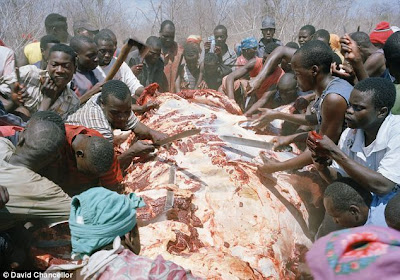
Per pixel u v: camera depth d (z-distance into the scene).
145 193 3.58
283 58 5.71
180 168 3.95
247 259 3.43
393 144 3.41
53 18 7.90
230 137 4.31
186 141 4.21
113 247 2.50
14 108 4.71
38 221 3.21
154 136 4.26
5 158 3.19
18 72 4.61
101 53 5.81
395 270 1.52
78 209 2.54
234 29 11.67
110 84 4.08
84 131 3.62
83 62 5.30
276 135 4.98
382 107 3.41
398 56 4.15
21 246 3.13
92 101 4.18
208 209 3.65
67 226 3.35
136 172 4.06
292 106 5.32
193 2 11.76
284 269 3.62
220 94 5.12
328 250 1.60
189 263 3.11
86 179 3.66
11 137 3.78
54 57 4.47
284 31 11.47
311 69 3.95
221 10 11.84
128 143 4.59
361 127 3.46
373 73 5.29
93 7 11.20
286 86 5.61
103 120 4.07
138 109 4.86
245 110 6.63
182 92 5.16
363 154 3.61
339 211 3.49
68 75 4.53
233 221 3.64
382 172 3.39
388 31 6.38
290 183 4.21
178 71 8.23
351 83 4.14
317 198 4.23
